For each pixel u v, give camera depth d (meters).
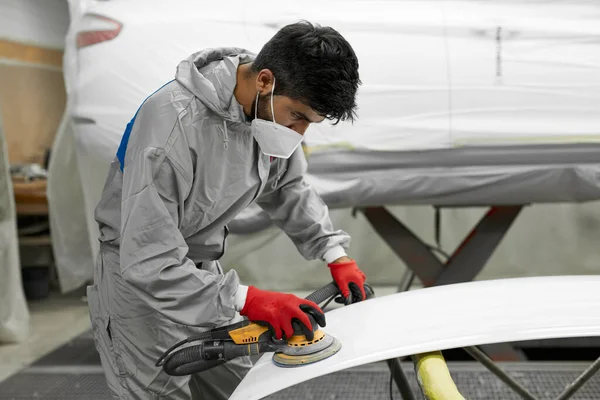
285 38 1.02
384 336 1.07
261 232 2.41
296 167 1.42
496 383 2.39
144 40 2.22
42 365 2.89
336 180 2.32
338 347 1.05
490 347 2.63
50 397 2.50
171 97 1.12
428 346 0.99
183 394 1.40
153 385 1.35
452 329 1.05
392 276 3.95
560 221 3.78
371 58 2.25
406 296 1.33
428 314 1.17
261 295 1.08
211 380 1.59
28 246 4.26
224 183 1.22
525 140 2.28
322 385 2.50
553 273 3.83
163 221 1.09
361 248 3.88
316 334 1.06
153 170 1.09
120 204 1.27
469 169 2.33
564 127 2.28
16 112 4.73
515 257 3.84
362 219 3.85
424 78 2.26
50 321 3.73
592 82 2.27
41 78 5.00
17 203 4.00
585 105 2.27
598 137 2.27
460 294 1.29
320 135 2.28
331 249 1.45
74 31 2.32
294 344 1.04
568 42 2.27
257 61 1.07
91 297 1.39
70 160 3.07
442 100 2.27
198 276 1.09
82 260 3.34
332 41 1.01
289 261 3.83
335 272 1.42
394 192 2.34
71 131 2.95
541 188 2.35
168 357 1.02
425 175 2.32
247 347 1.03
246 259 3.81
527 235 3.81
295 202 1.46
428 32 2.26
